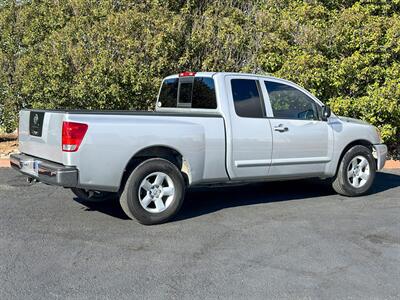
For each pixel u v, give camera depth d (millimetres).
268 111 6887
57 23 11750
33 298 3859
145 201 5883
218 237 5492
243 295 3969
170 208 6020
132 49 10500
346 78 10844
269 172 6895
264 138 6734
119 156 5617
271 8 12609
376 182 9156
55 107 10703
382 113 10664
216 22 12297
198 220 6215
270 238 5473
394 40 10492
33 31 11695
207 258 4812
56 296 3904
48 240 5305
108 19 10672
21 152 6590
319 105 7422
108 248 5070
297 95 7254
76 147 5371
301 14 11398
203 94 6797
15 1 12023
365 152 7777
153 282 4211
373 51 10789
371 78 10906
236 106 6598
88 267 4535
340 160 7629
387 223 6152
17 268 4480
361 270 4543
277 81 7086
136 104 10867
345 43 10961
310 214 6586
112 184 5645
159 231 5703
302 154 7148
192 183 6262
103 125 5500
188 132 6098
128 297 3908
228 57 11742
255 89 6836
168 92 7605
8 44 11695
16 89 11133
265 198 7617
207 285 4164
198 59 11500
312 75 10516
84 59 10336
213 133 6324
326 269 4559
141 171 5801
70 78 10500
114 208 6793
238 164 6566
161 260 4742
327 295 3990
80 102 10625
